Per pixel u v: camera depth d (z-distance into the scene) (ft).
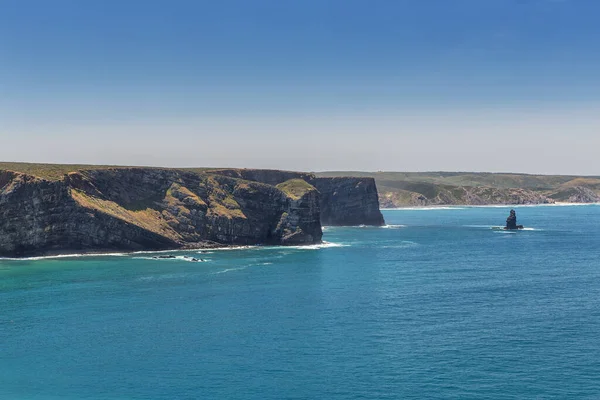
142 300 384.88
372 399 221.66
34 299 387.34
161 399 223.30
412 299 388.78
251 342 290.76
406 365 256.52
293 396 225.15
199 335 303.27
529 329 311.88
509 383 235.40
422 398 222.07
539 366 253.85
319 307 364.79
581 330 309.42
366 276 484.33
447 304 373.20
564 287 434.30
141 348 282.15
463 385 233.76
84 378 244.01
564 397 221.46
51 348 282.56
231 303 376.48
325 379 241.35
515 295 402.72
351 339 295.28
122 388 233.55
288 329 314.14
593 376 241.55
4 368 255.91
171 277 473.67
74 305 369.30
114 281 454.40
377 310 356.38
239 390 231.09
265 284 443.73
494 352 272.92
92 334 305.32
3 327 318.65
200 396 225.56
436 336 299.79
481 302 379.35
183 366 257.55
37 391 230.89
